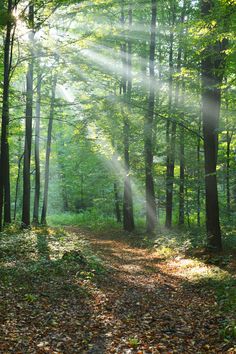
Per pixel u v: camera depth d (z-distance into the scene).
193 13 21.09
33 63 21.56
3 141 14.09
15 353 6.37
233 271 12.09
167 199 23.89
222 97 16.80
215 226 14.80
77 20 22.16
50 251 14.72
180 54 21.30
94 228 29.53
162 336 7.53
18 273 10.91
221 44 14.09
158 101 22.14
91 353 6.71
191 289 11.06
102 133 22.33
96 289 10.52
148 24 23.66
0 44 17.16
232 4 10.14
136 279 12.36
